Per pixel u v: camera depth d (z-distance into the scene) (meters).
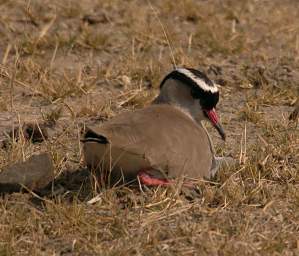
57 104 23.16
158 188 16.91
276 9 32.75
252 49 28.70
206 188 17.11
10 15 29.66
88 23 29.91
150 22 30.19
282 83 24.94
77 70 25.92
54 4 30.92
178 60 26.84
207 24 30.44
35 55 26.98
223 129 20.14
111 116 22.23
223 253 14.86
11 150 18.81
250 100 23.78
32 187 17.12
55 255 14.84
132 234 15.53
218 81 25.44
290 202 17.14
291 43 29.12
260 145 20.06
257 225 16.06
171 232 15.55
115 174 16.89
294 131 20.97
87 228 15.59
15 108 22.61
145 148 16.25
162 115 17.48
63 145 19.72
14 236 15.36
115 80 25.12
